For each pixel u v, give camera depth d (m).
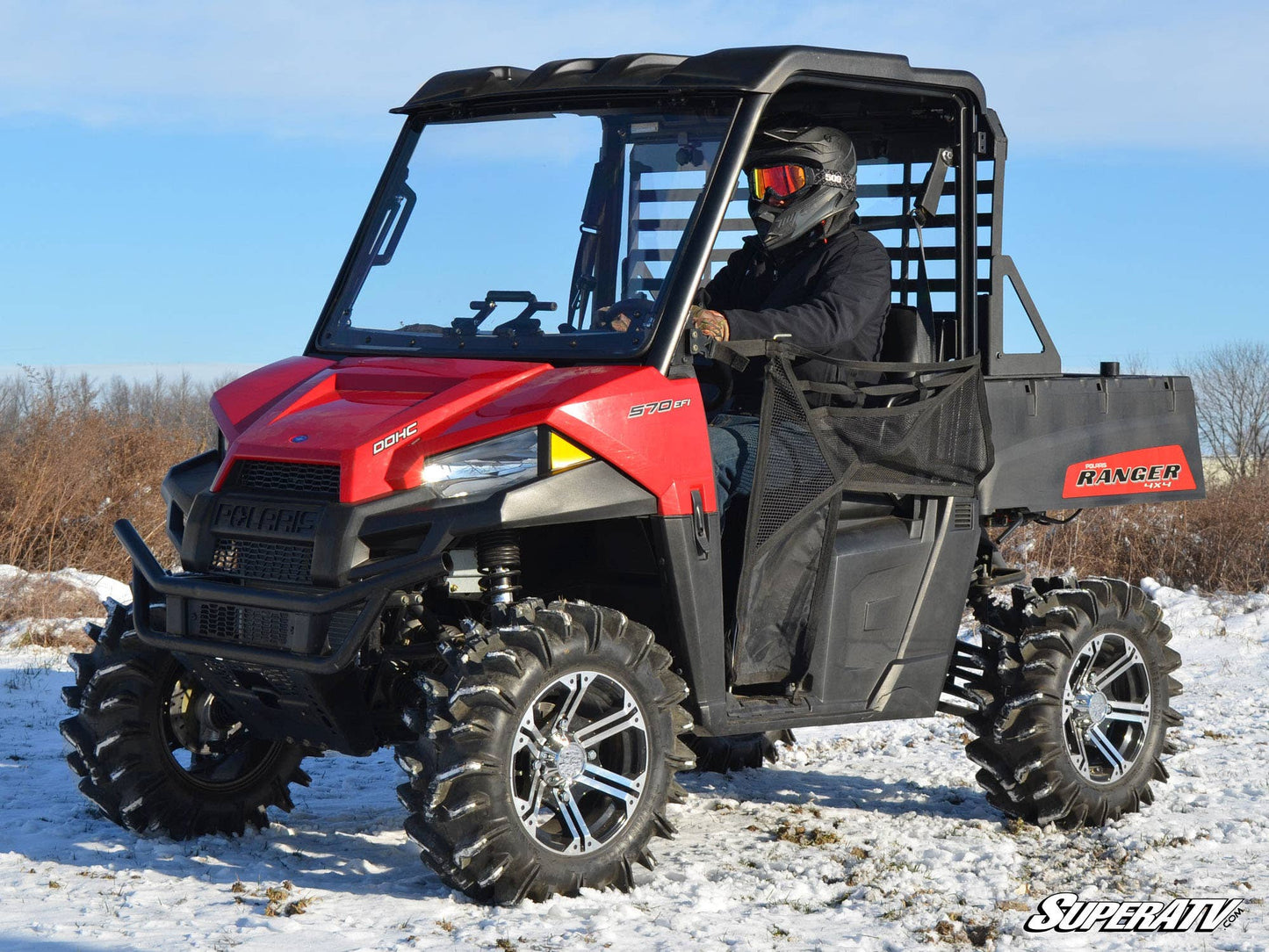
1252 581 13.80
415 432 3.79
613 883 3.90
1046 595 5.05
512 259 4.46
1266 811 5.14
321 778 5.74
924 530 4.77
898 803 5.36
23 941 3.29
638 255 4.27
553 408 3.77
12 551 11.41
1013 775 4.86
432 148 4.74
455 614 4.25
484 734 3.64
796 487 4.33
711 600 4.11
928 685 4.84
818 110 5.02
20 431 12.15
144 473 12.27
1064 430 5.19
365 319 4.56
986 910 3.85
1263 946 3.57
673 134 4.29
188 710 4.51
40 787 5.31
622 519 4.32
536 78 4.57
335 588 3.67
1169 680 5.30
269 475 3.92
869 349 4.77
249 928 3.44
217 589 3.84
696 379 4.25
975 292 4.91
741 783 5.64
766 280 5.01
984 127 5.04
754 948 3.42
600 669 3.86
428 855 3.74
